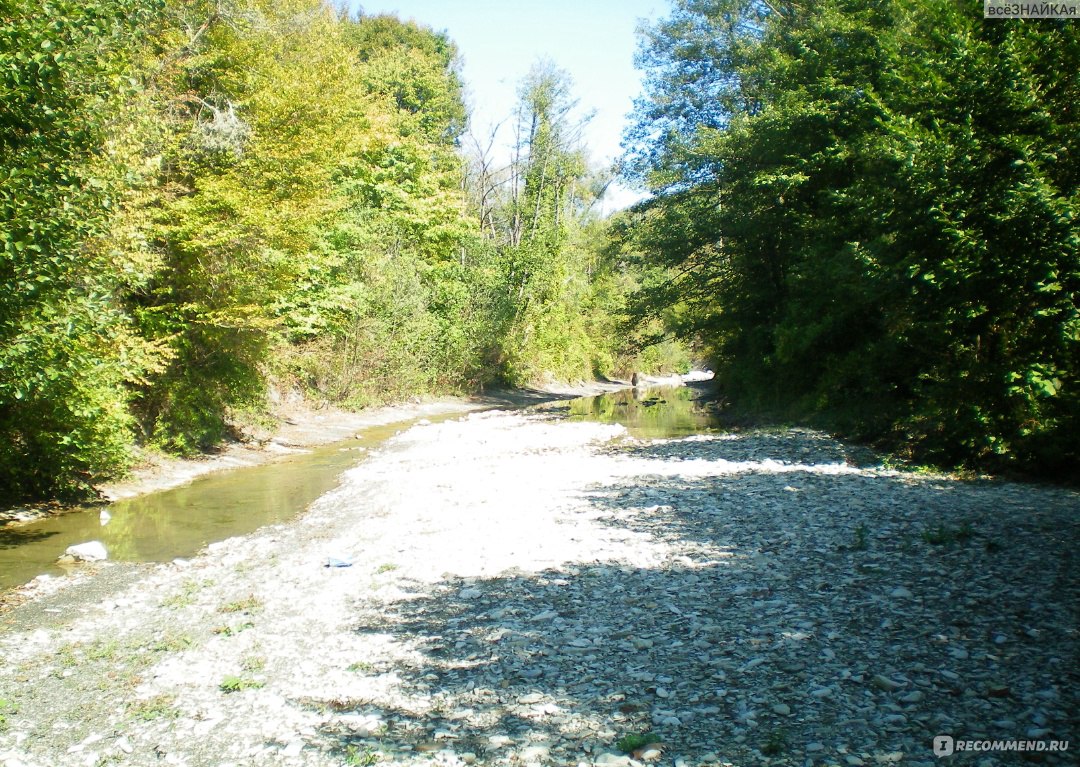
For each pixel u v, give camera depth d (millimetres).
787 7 32844
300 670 7344
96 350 14680
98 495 16734
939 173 14484
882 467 16719
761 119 27047
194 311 20797
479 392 47250
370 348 36156
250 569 11156
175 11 20906
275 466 21781
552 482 16766
